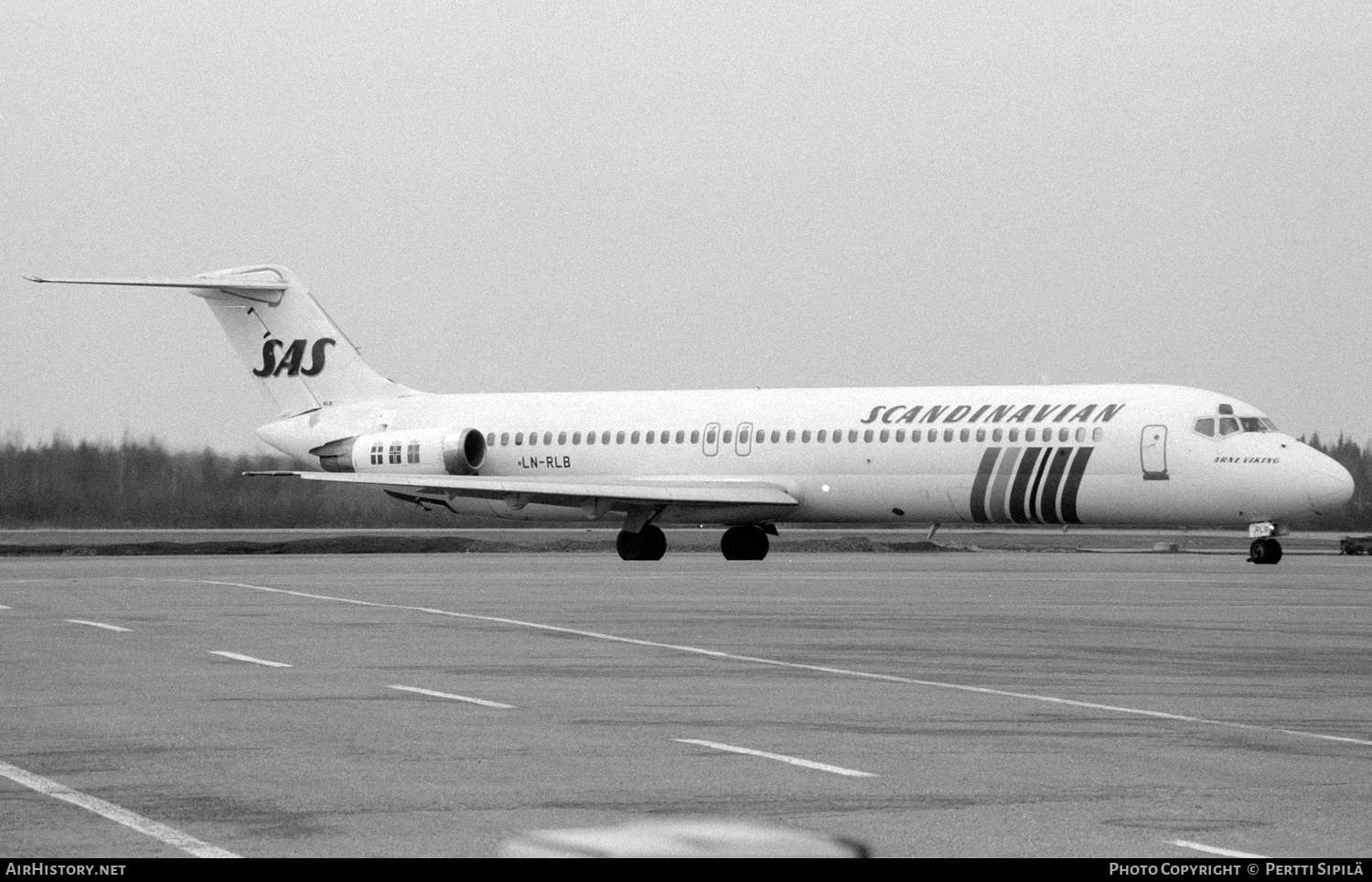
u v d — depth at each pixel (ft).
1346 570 573.33
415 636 315.17
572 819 147.13
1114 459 594.24
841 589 454.81
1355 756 180.86
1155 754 181.88
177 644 299.58
